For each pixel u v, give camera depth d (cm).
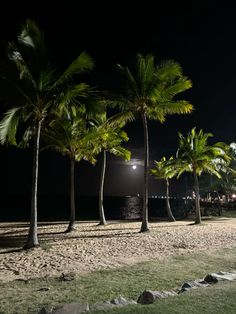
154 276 848
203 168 2809
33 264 1055
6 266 1032
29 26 1438
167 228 2212
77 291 726
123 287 752
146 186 1970
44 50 1467
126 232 1956
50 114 1577
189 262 1023
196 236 1694
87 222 3200
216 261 1033
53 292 723
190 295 595
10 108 1402
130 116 2034
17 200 13025
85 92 1530
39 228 2417
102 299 670
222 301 553
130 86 1922
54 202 12181
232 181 4272
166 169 3059
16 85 1414
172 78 1892
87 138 2083
